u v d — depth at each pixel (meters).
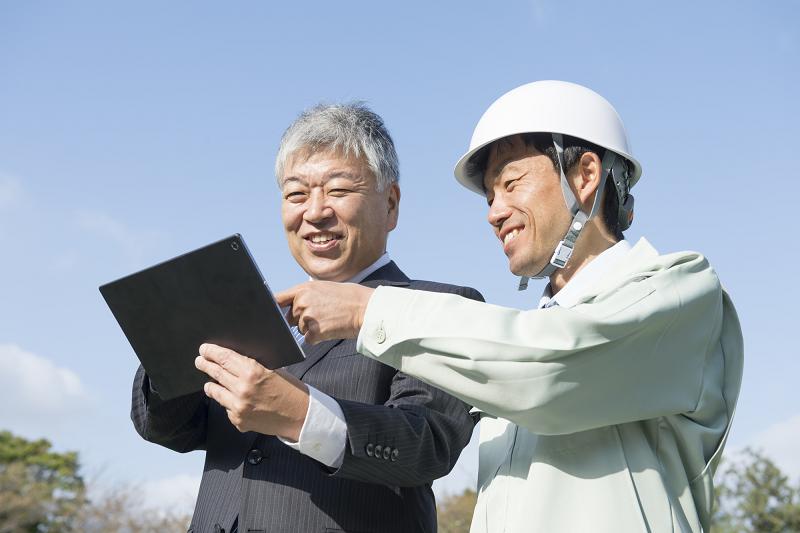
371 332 2.39
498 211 2.82
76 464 32.50
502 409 2.32
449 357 2.31
